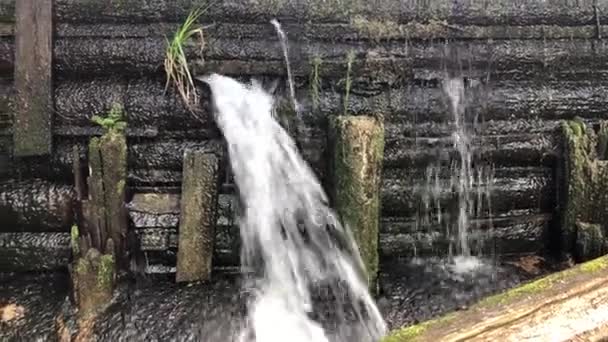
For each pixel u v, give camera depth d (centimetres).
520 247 524
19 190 483
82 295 439
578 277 352
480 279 489
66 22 503
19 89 479
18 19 482
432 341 318
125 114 493
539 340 323
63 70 502
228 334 427
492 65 533
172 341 418
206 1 509
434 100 521
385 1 524
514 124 530
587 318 331
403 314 448
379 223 498
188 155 469
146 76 509
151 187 493
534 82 539
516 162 527
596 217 502
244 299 457
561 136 520
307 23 518
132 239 475
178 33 492
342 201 457
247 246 491
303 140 506
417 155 513
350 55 510
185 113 497
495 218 522
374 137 450
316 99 508
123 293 453
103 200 454
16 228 484
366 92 514
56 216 483
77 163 468
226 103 497
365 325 440
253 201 491
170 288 463
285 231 489
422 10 526
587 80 544
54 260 481
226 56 507
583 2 542
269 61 509
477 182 521
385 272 498
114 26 508
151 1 507
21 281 473
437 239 514
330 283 470
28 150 475
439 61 526
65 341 419
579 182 496
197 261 469
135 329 425
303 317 447
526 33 538
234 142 491
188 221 467
